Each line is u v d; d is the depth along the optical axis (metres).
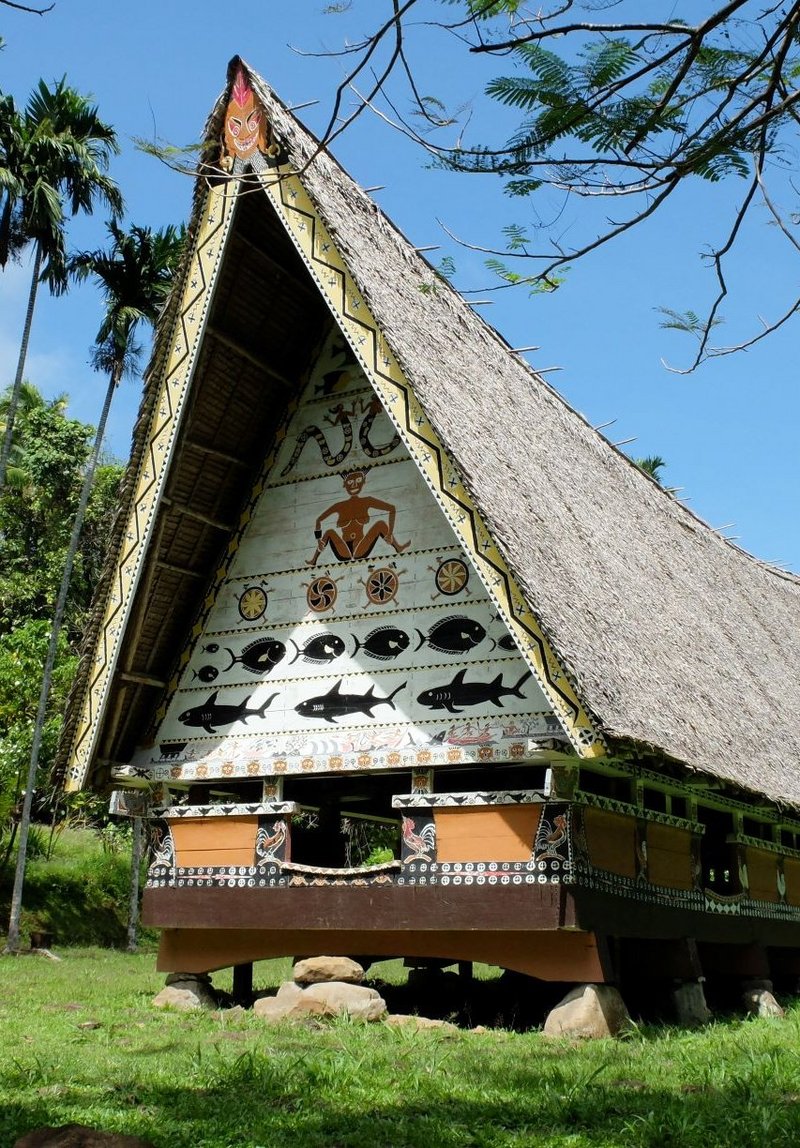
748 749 13.51
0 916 26.28
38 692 28.22
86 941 26.84
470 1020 12.70
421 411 11.72
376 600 13.23
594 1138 6.80
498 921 11.35
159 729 14.21
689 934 13.41
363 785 15.45
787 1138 6.73
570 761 11.39
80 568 40.91
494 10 3.49
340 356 14.34
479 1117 7.32
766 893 16.02
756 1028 12.01
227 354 13.59
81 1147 5.73
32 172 26.39
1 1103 7.37
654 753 10.70
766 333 3.96
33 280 27.33
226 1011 12.20
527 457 14.40
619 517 17.14
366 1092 7.94
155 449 13.45
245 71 13.02
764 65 3.64
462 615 12.61
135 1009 12.63
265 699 13.59
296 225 12.57
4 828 27.36
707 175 3.88
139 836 26.48
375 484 13.66
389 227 15.30
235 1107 7.40
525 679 11.99
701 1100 7.79
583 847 11.51
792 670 19.36
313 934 12.61
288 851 12.89
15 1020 11.40
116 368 28.00
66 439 42.50
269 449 14.49
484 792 11.71
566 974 11.27
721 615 18.27
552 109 3.69
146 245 27.25
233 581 14.26
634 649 12.49
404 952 12.03
